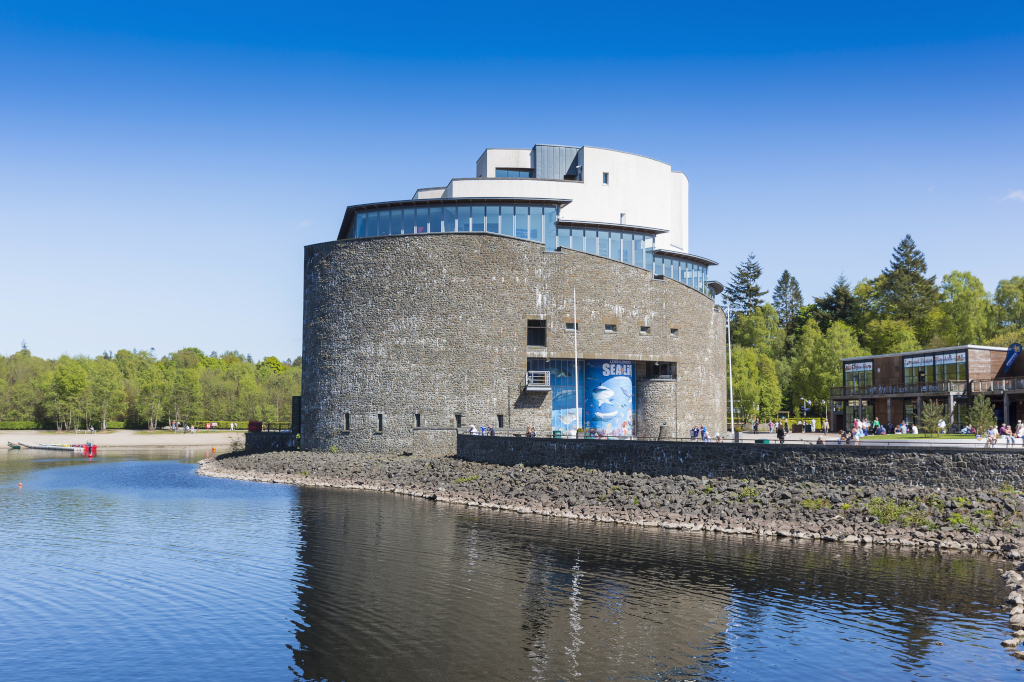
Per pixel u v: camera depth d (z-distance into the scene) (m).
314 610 24.98
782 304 156.38
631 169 79.69
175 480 65.56
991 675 19.20
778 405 113.25
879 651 20.91
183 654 21.20
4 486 61.03
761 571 29.12
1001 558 30.55
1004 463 35.94
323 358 70.38
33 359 184.00
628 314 71.38
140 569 30.80
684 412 74.81
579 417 69.75
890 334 122.19
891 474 38.75
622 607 25.00
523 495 48.09
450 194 76.19
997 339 104.56
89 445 100.12
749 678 19.11
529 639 22.05
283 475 64.38
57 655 21.27
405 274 67.25
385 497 52.16
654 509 41.69
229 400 164.12
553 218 70.81
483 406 66.12
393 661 20.47
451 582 28.23
